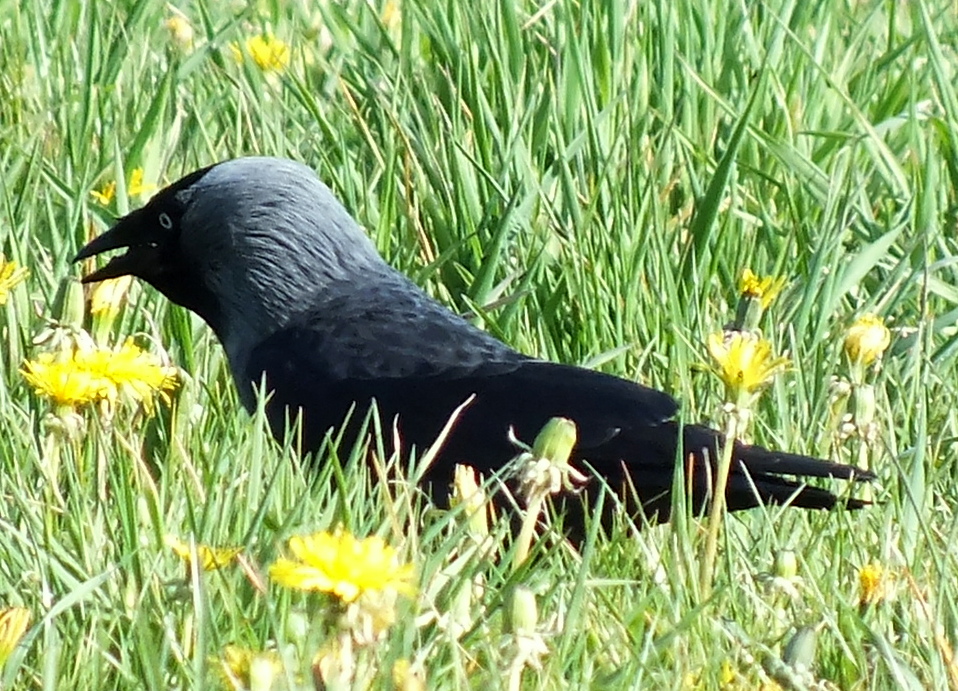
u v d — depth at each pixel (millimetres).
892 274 11445
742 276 11320
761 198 12602
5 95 12992
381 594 5551
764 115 13180
